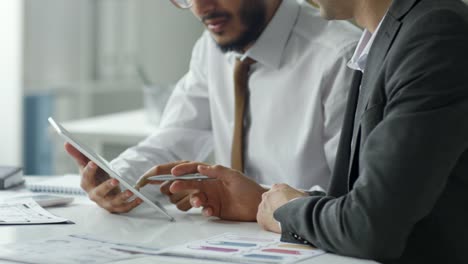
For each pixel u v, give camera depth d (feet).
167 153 6.70
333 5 4.39
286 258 3.61
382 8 4.27
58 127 4.75
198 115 6.98
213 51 6.86
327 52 6.23
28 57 14.06
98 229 4.35
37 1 14.23
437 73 3.66
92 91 15.87
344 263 3.61
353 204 3.70
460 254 3.91
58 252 3.64
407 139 3.63
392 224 3.63
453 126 3.63
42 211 4.83
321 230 3.80
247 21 6.15
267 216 4.36
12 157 13.19
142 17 16.07
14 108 13.12
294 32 6.37
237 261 3.50
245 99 6.54
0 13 12.85
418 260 3.95
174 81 16.83
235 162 6.52
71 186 5.80
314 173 6.33
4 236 4.08
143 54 16.16
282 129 6.39
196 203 4.72
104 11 15.84
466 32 3.75
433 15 3.79
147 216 4.87
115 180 4.85
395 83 3.79
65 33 15.11
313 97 6.24
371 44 4.29
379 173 3.65
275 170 6.49
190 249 3.75
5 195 5.45
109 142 10.18
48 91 14.66
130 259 3.53
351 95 4.81
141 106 16.34
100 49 15.96
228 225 4.58
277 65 6.37
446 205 3.89
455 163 3.76
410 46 3.78
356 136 4.18
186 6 6.16
